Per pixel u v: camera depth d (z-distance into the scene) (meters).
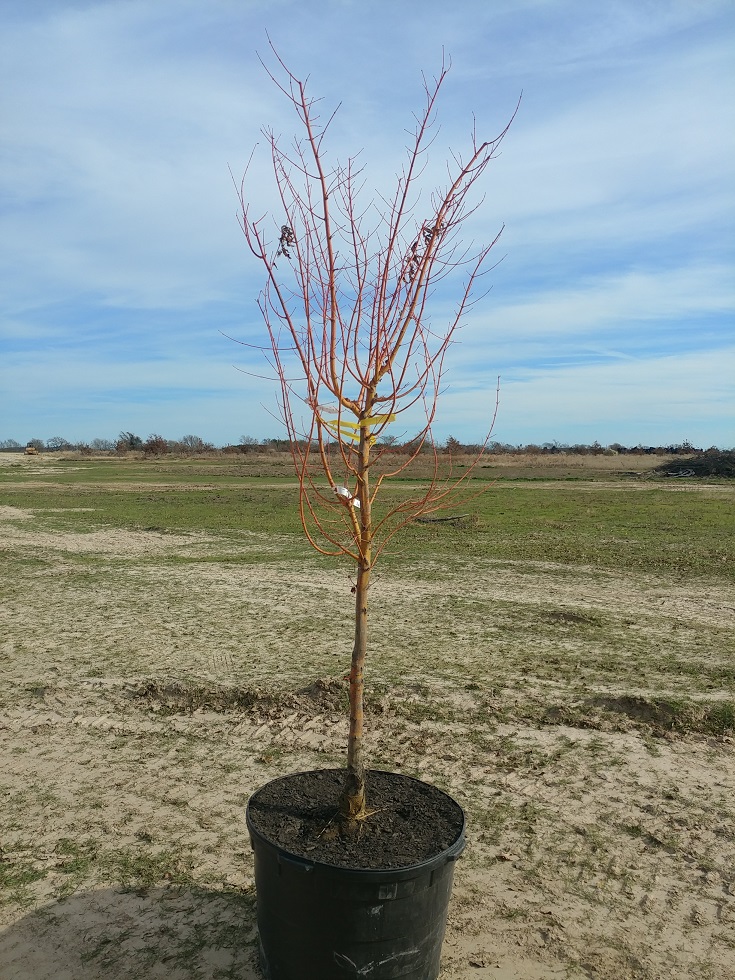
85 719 6.36
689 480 43.66
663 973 3.31
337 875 2.82
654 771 5.35
